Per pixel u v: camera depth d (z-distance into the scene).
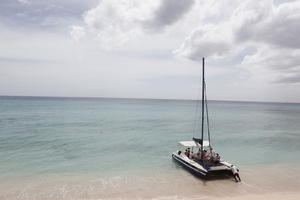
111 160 25.67
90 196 15.71
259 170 22.44
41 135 40.69
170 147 33.31
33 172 20.95
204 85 23.17
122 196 15.76
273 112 138.25
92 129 49.47
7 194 15.95
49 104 162.88
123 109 130.62
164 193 16.33
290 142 39.31
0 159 25.33
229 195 16.05
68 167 22.72
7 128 48.12
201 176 19.23
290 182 18.95
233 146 35.41
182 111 124.62
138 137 41.22
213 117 91.56
